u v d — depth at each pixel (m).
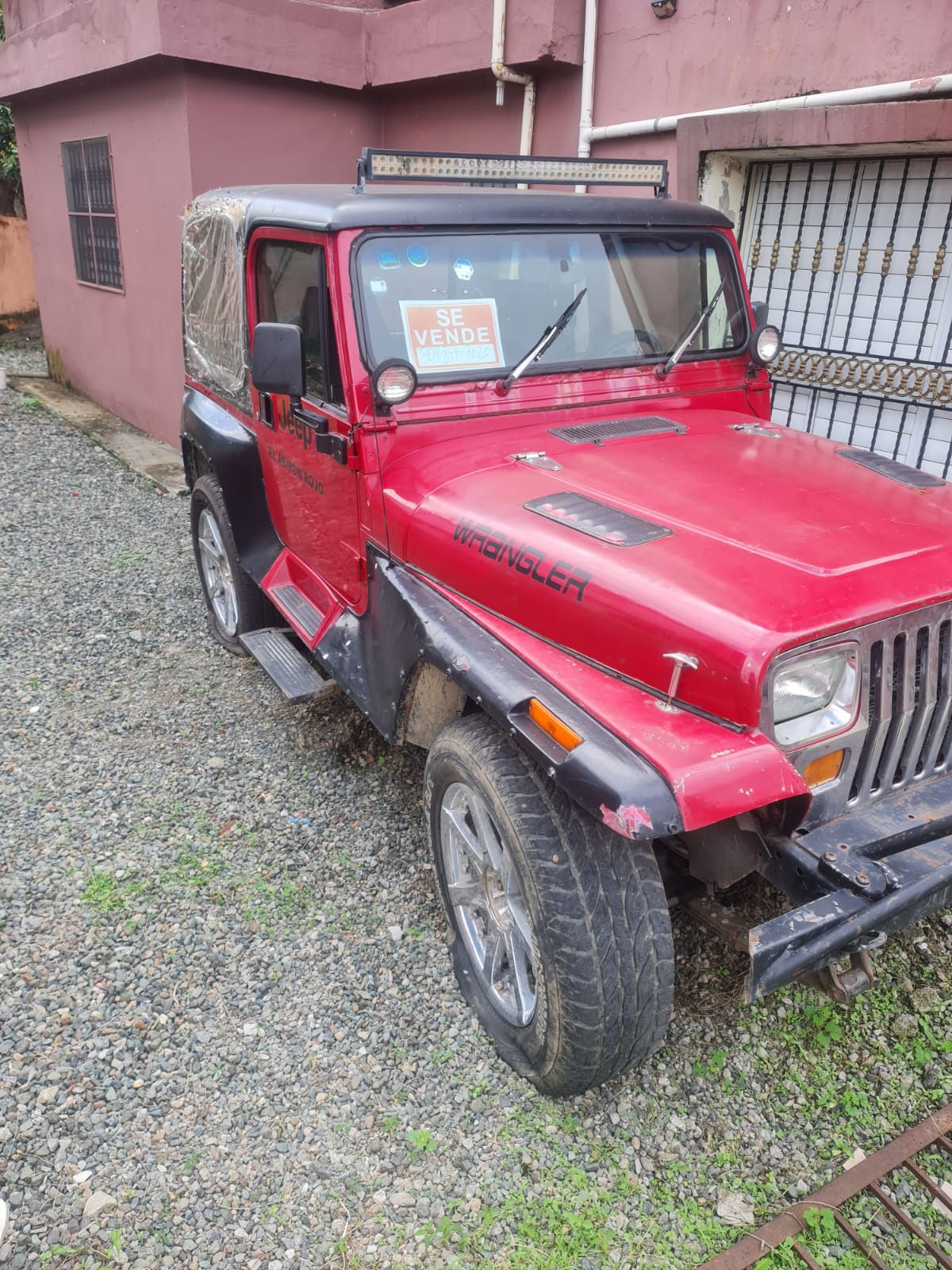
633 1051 2.12
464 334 2.85
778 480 2.51
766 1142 2.25
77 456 8.49
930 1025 2.55
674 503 2.36
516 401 2.93
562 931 1.98
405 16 6.63
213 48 6.40
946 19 3.92
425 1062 2.46
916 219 4.52
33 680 4.47
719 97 4.96
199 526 4.77
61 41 7.86
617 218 3.09
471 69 6.15
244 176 7.07
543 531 2.31
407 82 6.84
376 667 2.88
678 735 1.86
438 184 3.11
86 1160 2.20
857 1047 2.49
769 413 3.54
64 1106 2.32
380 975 2.73
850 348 4.98
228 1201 2.11
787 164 5.00
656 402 3.19
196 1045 2.50
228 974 2.73
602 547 2.19
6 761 3.80
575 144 5.98
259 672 4.57
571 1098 2.35
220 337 4.08
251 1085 2.39
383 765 3.77
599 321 3.07
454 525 2.50
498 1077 2.41
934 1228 2.04
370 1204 2.11
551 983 2.04
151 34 6.25
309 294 2.98
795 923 1.82
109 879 3.11
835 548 2.11
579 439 2.86
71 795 3.58
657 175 3.42
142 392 8.94
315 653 3.30
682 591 1.99
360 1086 2.39
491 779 2.16
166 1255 2.01
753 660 1.81
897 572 2.03
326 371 2.95
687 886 2.47
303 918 2.95
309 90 7.14
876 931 1.95
